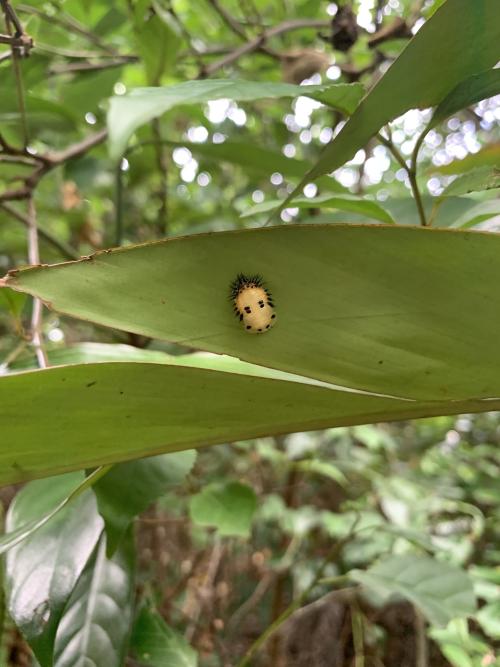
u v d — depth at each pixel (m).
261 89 0.11
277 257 0.08
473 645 0.22
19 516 0.15
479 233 0.08
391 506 0.31
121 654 0.14
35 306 0.16
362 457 0.35
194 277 0.08
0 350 0.21
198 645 0.30
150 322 0.08
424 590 0.21
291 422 0.09
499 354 0.09
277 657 0.31
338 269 0.08
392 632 0.34
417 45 0.10
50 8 0.28
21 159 0.24
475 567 0.27
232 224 0.34
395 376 0.09
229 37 0.36
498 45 0.10
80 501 0.15
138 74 0.38
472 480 0.37
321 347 0.09
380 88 0.10
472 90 0.11
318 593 0.31
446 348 0.09
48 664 0.13
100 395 0.08
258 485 0.35
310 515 0.31
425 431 0.45
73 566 0.14
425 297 0.08
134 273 0.08
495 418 0.45
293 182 0.33
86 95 0.28
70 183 0.35
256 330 0.08
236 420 0.09
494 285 0.08
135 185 0.34
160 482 0.14
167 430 0.09
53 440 0.09
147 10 0.23
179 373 0.08
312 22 0.27
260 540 0.36
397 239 0.08
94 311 0.08
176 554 0.34
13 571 0.14
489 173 0.13
